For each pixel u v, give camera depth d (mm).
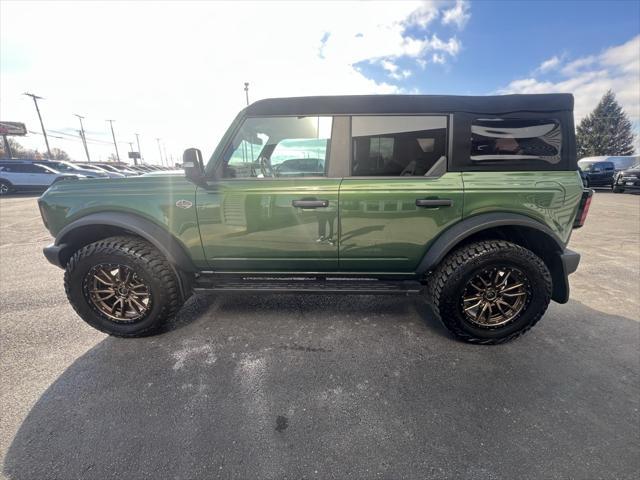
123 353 2279
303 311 2887
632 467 1411
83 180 2445
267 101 2295
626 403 1780
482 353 2262
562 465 1424
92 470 1419
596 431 1600
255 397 1849
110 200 2369
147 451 1507
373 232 2305
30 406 1780
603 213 8211
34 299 3164
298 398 1837
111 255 2309
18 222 7520
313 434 1598
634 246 5047
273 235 2346
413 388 1914
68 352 2293
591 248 4934
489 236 2408
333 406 1776
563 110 2201
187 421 1677
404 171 2283
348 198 2258
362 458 1472
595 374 2025
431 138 2246
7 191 13875
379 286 2469
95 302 2438
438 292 2303
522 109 2197
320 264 2445
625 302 3047
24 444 1542
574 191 2219
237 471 1414
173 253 2361
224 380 1994
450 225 2275
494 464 1436
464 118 2211
